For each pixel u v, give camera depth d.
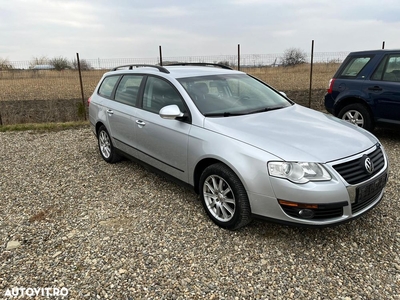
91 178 4.89
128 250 3.06
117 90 5.11
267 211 2.94
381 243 3.06
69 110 11.28
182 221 3.55
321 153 2.88
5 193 4.47
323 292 2.49
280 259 2.88
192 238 3.22
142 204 3.98
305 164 2.78
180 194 4.22
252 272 2.73
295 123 3.49
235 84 4.31
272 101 4.25
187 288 2.57
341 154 2.91
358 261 2.83
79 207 3.97
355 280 2.61
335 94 6.64
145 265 2.84
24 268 2.85
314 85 16.59
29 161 5.86
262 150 2.93
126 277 2.70
